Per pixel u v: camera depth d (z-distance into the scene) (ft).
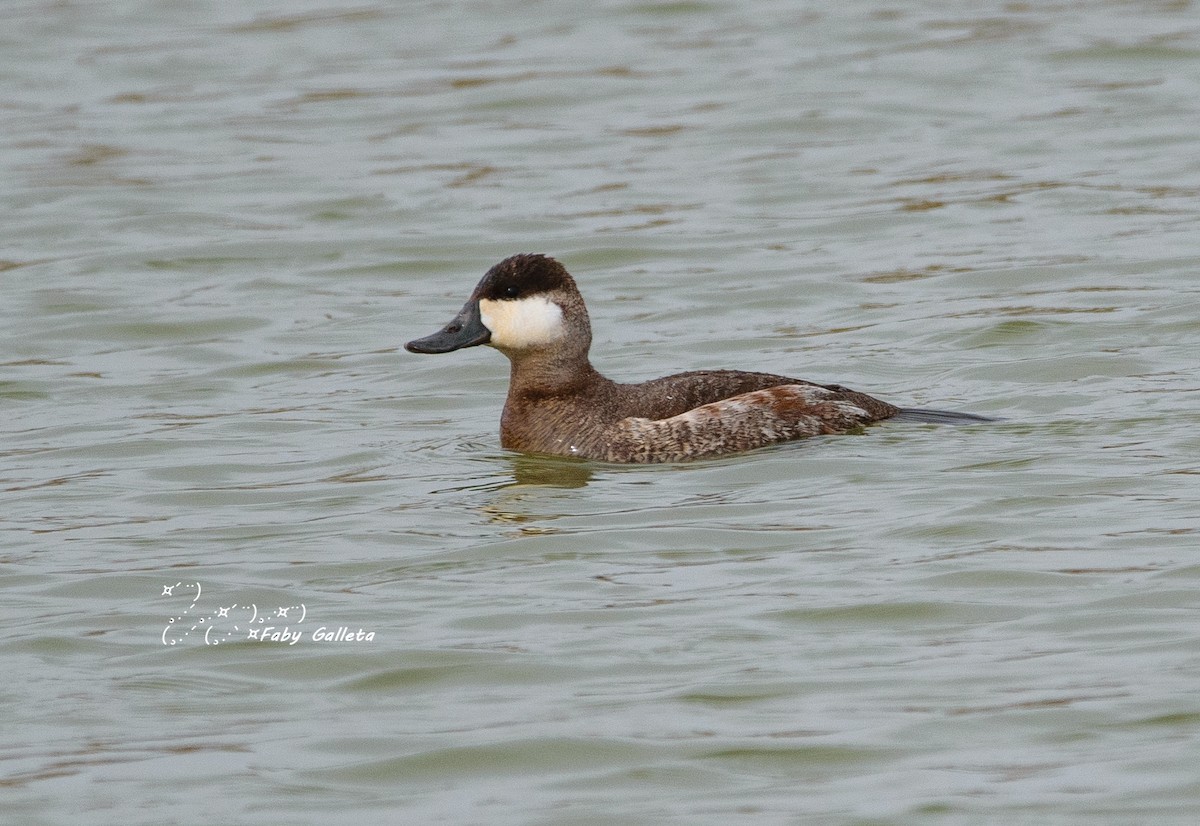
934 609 34.19
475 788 28.27
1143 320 57.21
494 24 102.73
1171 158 77.20
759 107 87.10
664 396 45.98
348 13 105.81
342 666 32.81
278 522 41.68
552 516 40.96
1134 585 34.71
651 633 33.68
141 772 28.99
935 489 41.22
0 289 67.21
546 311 46.16
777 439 45.37
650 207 74.90
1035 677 31.04
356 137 85.10
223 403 53.78
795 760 28.68
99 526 41.91
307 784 28.48
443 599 35.88
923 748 28.86
